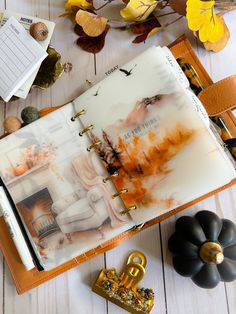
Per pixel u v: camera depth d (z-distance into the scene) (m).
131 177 0.60
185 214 0.72
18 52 0.68
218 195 0.73
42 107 0.74
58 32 0.77
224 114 0.69
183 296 0.70
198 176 0.56
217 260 0.63
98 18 0.72
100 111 0.62
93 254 0.67
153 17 0.77
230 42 0.79
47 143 0.65
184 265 0.65
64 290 0.69
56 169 0.64
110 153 0.62
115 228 0.63
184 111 0.57
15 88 0.67
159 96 0.58
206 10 0.68
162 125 0.58
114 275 0.68
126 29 0.78
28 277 0.66
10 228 0.62
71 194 0.64
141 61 0.60
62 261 0.63
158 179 0.58
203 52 0.79
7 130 0.66
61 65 0.70
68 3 0.74
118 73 0.62
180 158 0.57
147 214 0.60
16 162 0.65
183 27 0.79
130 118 0.60
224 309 0.70
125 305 0.67
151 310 0.69
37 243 0.63
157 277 0.70
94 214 0.63
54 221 0.63
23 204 0.64
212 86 0.64
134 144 0.59
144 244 0.71
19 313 0.68
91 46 0.76
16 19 0.70
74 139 0.65
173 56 0.67
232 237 0.66
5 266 0.68
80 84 0.76
